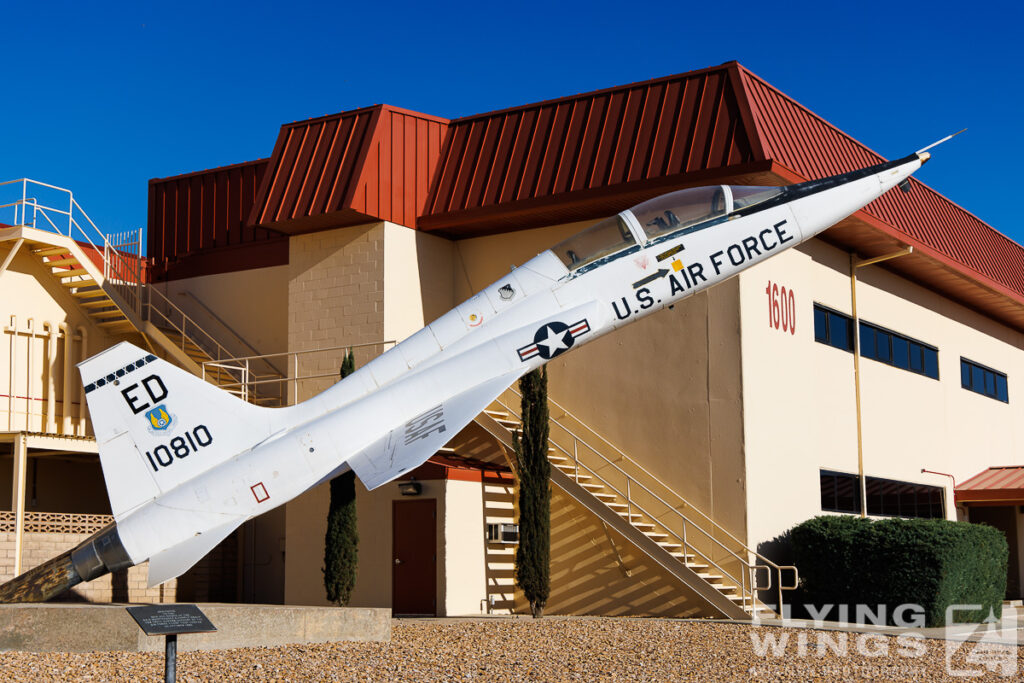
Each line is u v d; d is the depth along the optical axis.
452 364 18.67
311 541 23.95
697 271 19.30
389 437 17.44
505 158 24.89
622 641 16.42
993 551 22.83
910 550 20.38
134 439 16.45
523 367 18.89
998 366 34.97
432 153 25.80
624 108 23.77
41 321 26.56
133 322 26.98
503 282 19.55
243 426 17.17
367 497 23.16
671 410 22.91
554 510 23.41
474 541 22.67
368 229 24.61
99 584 22.50
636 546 21.69
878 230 24.50
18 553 21.45
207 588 25.02
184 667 12.87
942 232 28.72
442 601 21.73
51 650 14.05
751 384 22.27
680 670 13.48
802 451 23.59
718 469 22.16
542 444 21.09
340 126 25.27
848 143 26.06
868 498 26.03
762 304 22.86
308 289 25.25
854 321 26.00
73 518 22.80
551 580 23.17
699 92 22.91
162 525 16.20
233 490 16.67
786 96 24.02
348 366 20.05
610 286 19.27
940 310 31.11
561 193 23.38
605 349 23.95
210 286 28.61
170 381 16.75
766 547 22.03
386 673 12.89
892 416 27.56
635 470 23.16
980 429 32.88
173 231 29.62
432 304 25.33
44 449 23.58
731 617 20.64
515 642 16.19
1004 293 31.27
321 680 12.24
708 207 19.62
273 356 26.12
